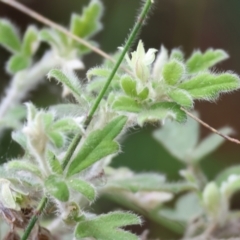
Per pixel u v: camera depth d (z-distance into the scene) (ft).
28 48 1.45
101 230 1.13
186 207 1.48
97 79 1.22
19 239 1.18
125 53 1.15
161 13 1.96
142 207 1.44
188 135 1.47
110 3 1.98
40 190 1.17
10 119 1.42
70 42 1.42
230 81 1.13
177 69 1.13
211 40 1.96
